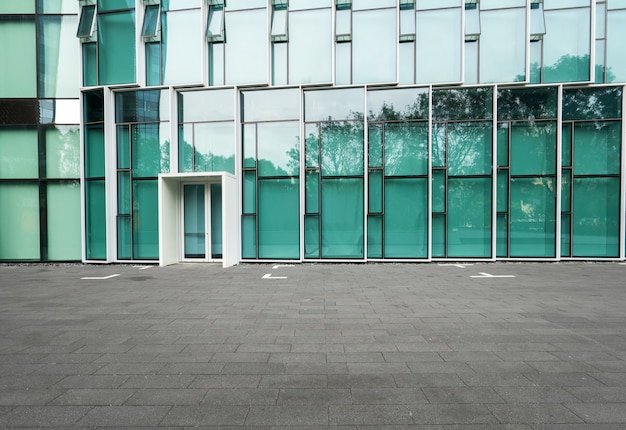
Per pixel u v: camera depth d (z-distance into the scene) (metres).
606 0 11.96
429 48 12.11
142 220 12.75
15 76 13.00
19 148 13.07
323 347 4.59
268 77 12.16
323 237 12.43
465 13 12.13
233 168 12.48
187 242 13.06
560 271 10.38
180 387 3.54
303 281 9.12
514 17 12.02
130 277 9.95
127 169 12.69
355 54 12.20
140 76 12.39
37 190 13.11
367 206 12.27
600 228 12.21
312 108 12.37
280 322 5.66
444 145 12.20
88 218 12.88
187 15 12.36
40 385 3.60
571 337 4.91
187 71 12.38
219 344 4.72
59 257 13.09
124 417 3.02
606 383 3.57
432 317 5.86
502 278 9.35
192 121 12.62
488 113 12.04
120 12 12.51
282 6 12.38
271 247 12.53
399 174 12.23
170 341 4.85
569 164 12.19
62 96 12.97
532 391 3.42
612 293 7.57
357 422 2.92
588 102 12.13
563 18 12.01
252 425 2.89
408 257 12.29
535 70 12.14
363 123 12.14
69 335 5.12
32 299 7.38
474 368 3.94
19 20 12.95
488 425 2.87
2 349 4.59
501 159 12.24
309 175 12.40
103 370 3.95
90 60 12.74
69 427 2.88
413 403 3.21
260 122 12.45
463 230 12.28
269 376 3.77
